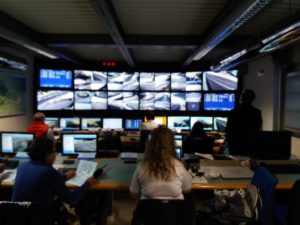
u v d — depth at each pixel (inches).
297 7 115.8
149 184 71.8
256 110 122.2
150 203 60.7
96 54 236.1
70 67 256.1
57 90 247.1
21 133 125.7
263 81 203.6
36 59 251.0
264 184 76.9
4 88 195.3
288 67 167.5
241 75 248.2
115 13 123.7
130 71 259.9
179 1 110.0
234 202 80.5
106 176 95.3
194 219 81.3
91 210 100.4
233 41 166.9
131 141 198.4
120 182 89.3
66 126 233.1
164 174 71.9
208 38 139.6
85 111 261.1
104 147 157.0
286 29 100.6
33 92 248.4
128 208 133.6
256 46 130.0
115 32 136.5
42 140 80.1
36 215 62.6
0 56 166.2
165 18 132.3
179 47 172.6
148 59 256.7
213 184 86.4
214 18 132.0
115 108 256.8
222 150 167.6
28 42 156.6
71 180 91.4
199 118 239.8
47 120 230.5
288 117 167.5
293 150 161.3
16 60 191.3
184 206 63.3
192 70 265.6
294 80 160.9
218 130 237.9
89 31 161.0
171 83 257.1
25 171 77.0
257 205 74.7
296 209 74.0
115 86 256.1
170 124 239.6
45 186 75.3
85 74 251.3
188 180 76.4
